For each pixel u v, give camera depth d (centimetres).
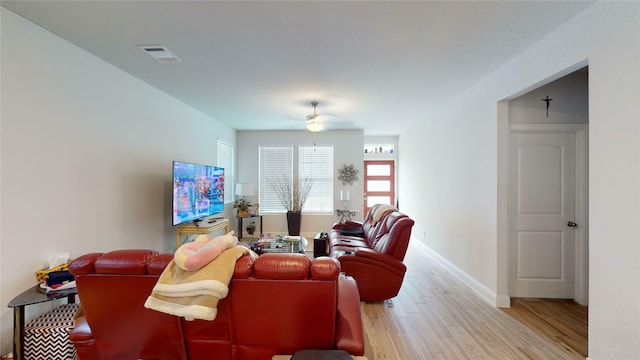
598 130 182
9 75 191
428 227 512
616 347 172
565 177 310
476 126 338
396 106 443
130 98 307
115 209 287
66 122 232
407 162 660
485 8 187
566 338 240
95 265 152
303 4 182
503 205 296
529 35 224
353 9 188
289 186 663
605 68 177
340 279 226
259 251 373
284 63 276
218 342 160
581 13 193
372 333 248
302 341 155
